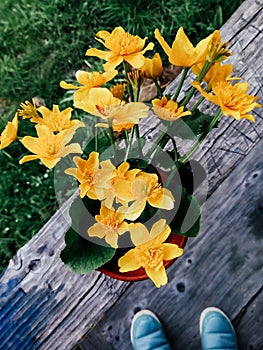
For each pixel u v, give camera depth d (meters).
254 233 1.32
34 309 1.25
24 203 1.91
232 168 1.29
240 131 1.29
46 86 2.09
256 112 1.30
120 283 1.26
